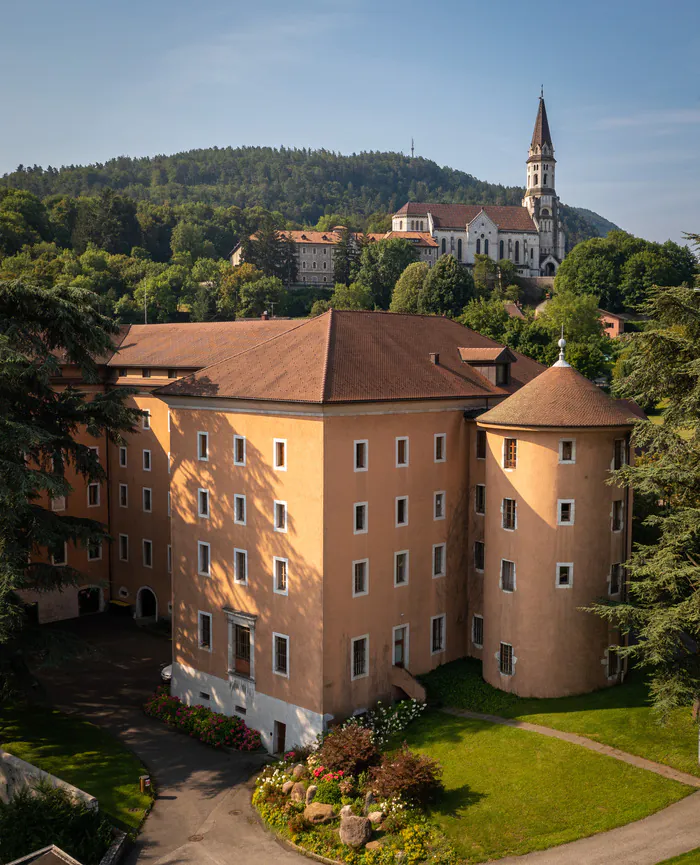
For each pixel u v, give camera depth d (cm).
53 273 15300
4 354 3697
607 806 3011
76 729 4228
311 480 3834
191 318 16475
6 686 4041
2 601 3569
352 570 3950
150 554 5934
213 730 4147
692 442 3269
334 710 3888
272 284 17462
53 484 3691
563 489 3906
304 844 3112
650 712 3662
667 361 3400
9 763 3722
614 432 3956
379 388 4059
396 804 3125
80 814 3198
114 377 6072
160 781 3731
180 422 4512
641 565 3325
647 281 16225
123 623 5953
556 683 3956
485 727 3725
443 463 4428
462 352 4894
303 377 4003
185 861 3084
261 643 4112
